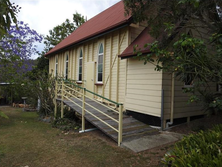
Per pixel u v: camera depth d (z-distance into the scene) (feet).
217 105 11.95
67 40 49.60
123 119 22.27
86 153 14.70
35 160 13.44
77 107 24.63
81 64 38.24
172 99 20.81
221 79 11.26
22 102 51.78
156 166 12.33
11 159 13.60
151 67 21.24
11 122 27.04
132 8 18.84
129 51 22.48
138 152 14.64
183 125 21.74
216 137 10.29
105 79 30.14
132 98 23.88
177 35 16.62
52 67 54.34
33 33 40.93
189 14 15.51
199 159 7.92
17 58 27.27
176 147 10.14
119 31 27.17
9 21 7.32
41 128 23.20
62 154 14.53
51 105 30.60
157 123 20.85
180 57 11.31
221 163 7.35
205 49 11.30
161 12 16.76
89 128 22.35
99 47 32.50
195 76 12.20
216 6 14.06
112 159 13.55
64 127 22.56
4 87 27.43
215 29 13.71
